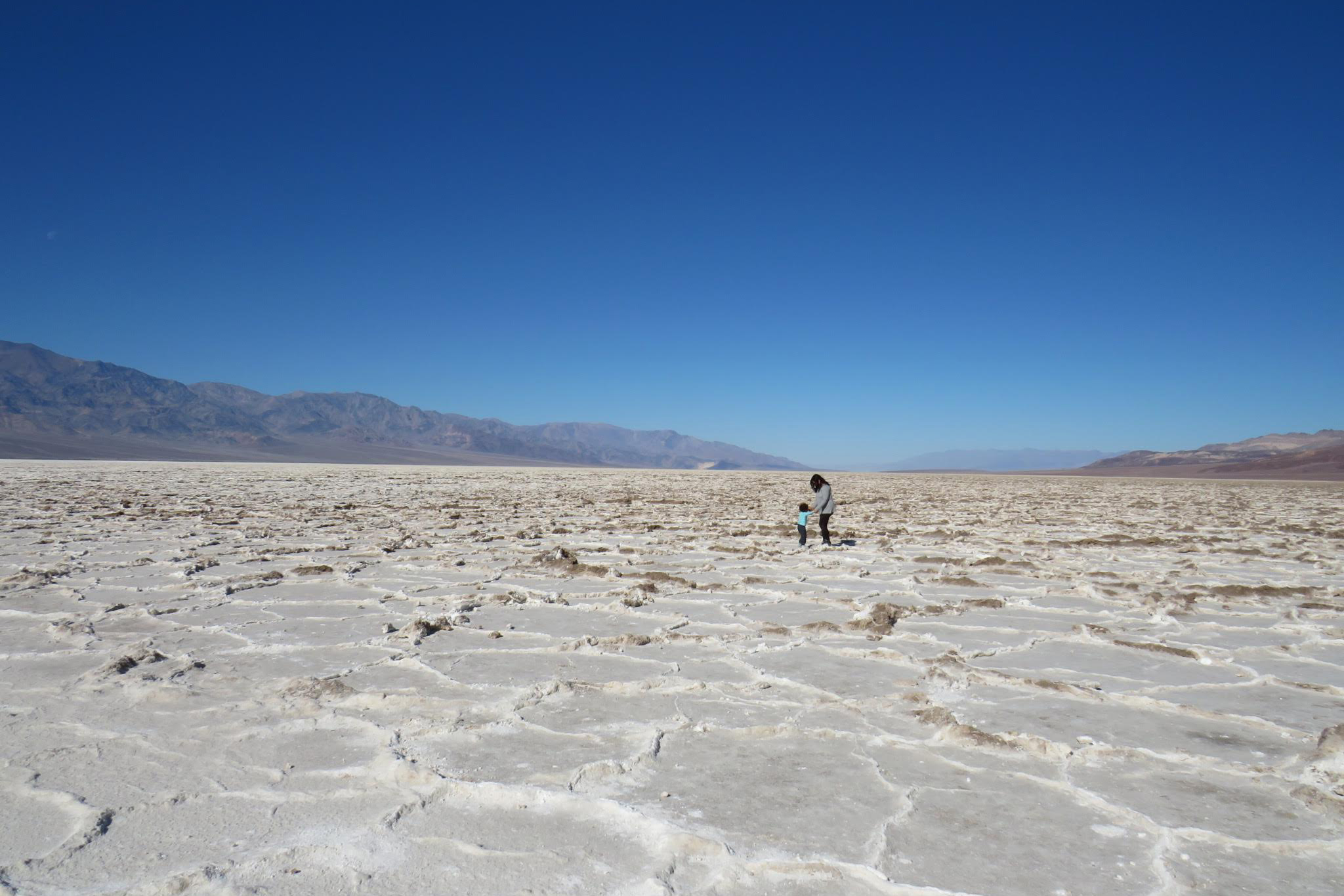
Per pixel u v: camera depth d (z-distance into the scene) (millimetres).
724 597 8031
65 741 3871
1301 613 7445
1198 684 5105
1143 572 10016
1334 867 2832
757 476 68750
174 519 15758
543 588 8312
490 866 2744
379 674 5082
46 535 12688
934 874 2734
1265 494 41125
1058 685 4945
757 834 3004
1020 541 13734
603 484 41094
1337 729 3996
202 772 3516
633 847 2898
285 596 7801
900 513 20875
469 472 68375
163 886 2574
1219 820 3182
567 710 4410
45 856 2775
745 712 4410
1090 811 3246
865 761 3740
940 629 6633
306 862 2754
